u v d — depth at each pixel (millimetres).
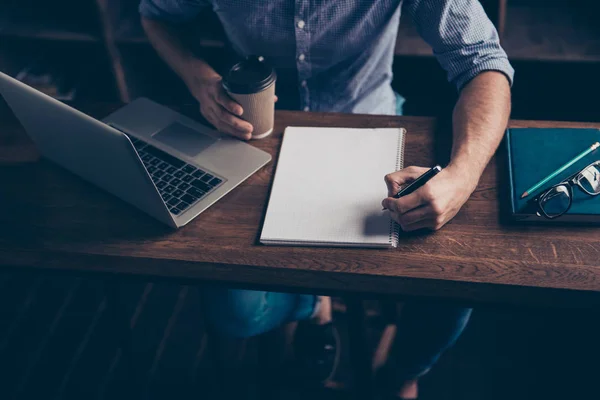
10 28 2434
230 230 1182
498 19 2139
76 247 1172
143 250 1157
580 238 1115
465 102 1339
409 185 1137
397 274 1085
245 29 1586
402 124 1384
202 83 1508
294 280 1123
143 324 2004
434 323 1524
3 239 1197
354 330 1362
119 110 1461
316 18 1519
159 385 1882
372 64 1661
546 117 2547
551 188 1126
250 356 1979
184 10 1647
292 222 1165
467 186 1160
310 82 1695
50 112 1159
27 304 1992
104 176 1215
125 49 2438
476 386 1905
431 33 1478
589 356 1941
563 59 2160
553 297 1058
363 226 1147
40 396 1783
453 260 1100
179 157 1320
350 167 1266
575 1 2389
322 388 1831
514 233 1136
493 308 1096
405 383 1802
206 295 1484
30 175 1327
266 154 1319
